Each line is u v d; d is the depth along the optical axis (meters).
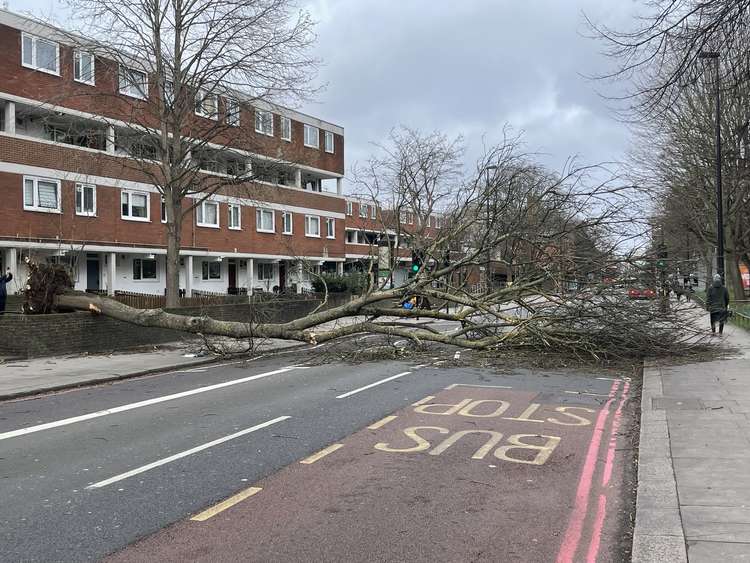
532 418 8.34
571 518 4.82
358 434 7.46
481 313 14.84
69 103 25.22
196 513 4.92
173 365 13.80
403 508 5.01
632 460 6.36
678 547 4.02
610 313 13.34
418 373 12.63
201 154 20.95
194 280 34.34
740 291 31.81
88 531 4.58
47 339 15.04
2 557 4.15
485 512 4.93
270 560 4.08
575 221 14.07
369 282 16.98
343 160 46.56
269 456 6.51
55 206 25.73
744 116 15.47
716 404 8.56
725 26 7.70
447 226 18.42
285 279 41.47
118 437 7.47
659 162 28.52
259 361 15.05
